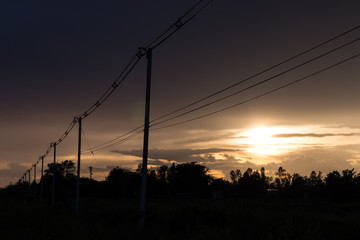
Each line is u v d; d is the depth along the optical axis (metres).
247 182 168.38
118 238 16.91
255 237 17.25
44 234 17.22
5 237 16.89
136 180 123.19
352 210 48.06
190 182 135.62
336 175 88.94
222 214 21.55
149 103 21.69
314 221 24.41
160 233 17.75
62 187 92.19
